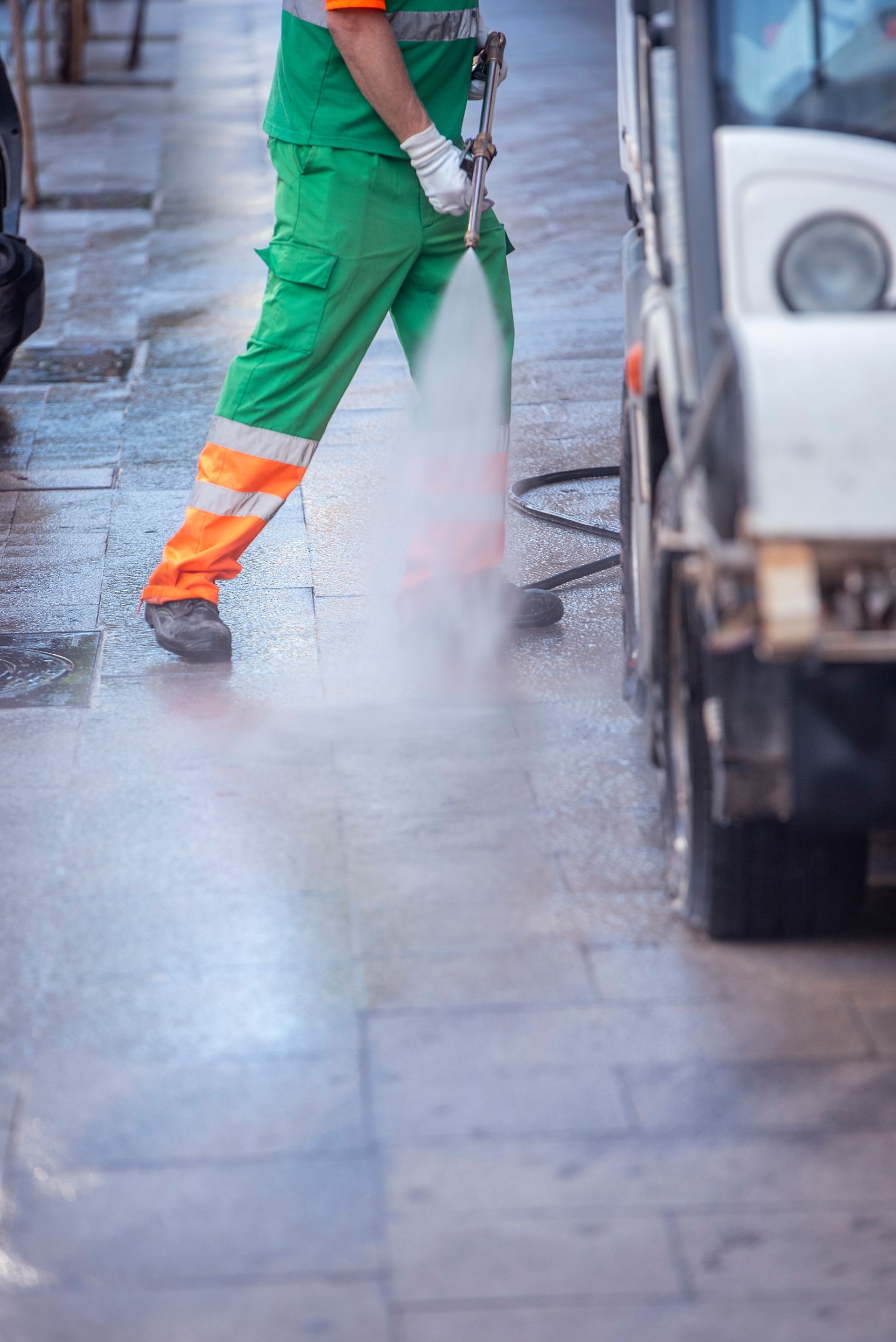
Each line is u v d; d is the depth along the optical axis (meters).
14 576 8.90
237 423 7.51
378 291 7.37
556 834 6.06
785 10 5.16
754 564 4.27
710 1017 4.93
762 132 4.83
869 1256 3.99
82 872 5.86
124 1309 3.88
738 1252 4.01
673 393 5.04
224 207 18.78
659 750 5.90
